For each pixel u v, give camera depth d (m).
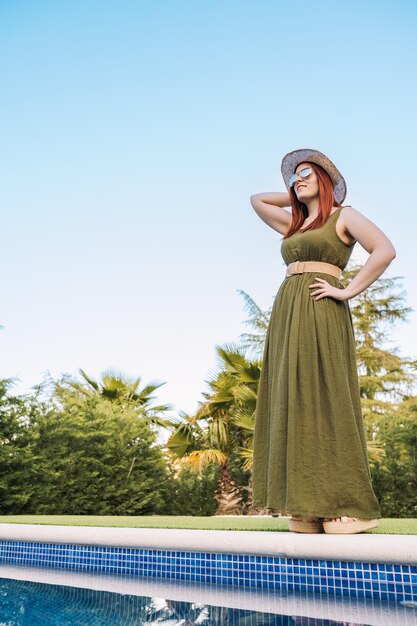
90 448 11.30
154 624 2.00
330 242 3.02
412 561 2.31
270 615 2.11
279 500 2.73
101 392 15.46
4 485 9.64
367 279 2.88
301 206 3.28
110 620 2.08
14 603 2.41
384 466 11.58
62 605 2.35
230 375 11.79
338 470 2.68
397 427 12.05
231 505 12.11
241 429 11.75
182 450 12.30
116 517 5.55
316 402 2.77
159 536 3.08
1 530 3.85
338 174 3.21
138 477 11.96
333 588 2.50
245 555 2.78
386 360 17.86
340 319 2.96
